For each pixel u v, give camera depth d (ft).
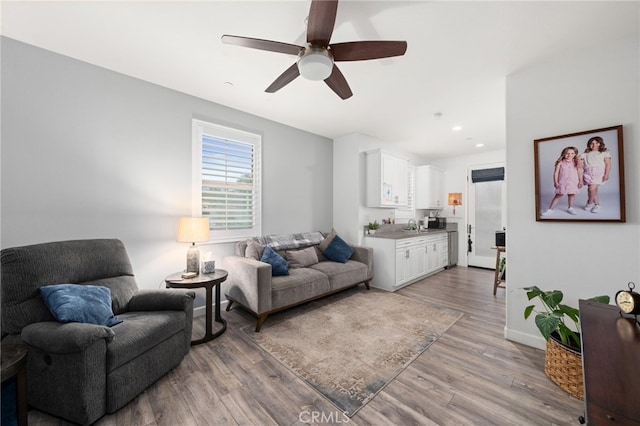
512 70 7.63
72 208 7.27
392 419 4.80
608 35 6.06
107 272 6.82
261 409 5.05
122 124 8.09
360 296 11.83
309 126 12.82
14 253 5.29
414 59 7.13
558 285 6.97
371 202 14.19
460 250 19.10
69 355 4.54
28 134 6.65
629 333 3.18
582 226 6.63
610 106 6.25
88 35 6.31
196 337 7.90
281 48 5.26
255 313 8.40
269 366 6.45
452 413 4.93
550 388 5.60
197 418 4.84
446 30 5.99
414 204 18.62
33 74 6.70
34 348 4.80
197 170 9.73
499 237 12.05
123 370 5.04
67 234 7.19
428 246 15.47
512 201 7.72
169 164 9.06
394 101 9.84
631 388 2.26
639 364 2.58
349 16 5.55
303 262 11.16
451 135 14.20
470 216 18.71
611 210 6.18
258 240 10.82
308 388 5.65
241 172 11.08
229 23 5.89
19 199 6.54
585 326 3.42
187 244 9.46
